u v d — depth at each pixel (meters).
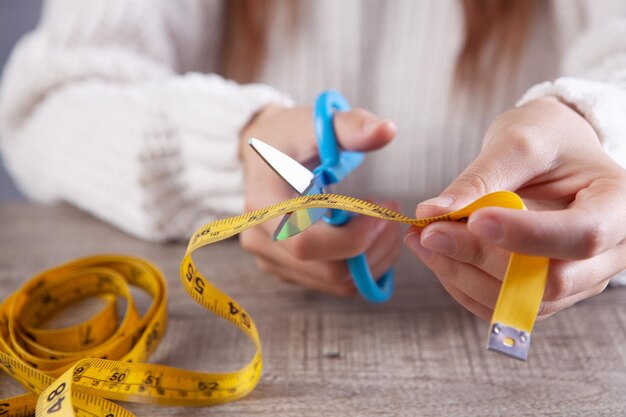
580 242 0.37
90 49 1.01
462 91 0.99
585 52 0.84
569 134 0.49
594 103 0.56
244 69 1.04
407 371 0.53
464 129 1.02
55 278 0.65
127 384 0.50
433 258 0.45
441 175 1.05
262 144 0.44
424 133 1.04
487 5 0.94
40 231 0.82
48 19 1.07
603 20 0.87
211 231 0.46
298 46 1.06
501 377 0.51
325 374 0.53
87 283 0.67
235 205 0.78
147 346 0.56
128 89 0.91
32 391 0.50
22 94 1.03
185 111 0.78
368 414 0.48
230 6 1.08
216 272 0.70
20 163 1.09
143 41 1.04
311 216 0.47
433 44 1.03
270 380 0.52
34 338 0.59
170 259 0.74
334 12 1.03
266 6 1.02
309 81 1.07
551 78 1.01
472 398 0.49
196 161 0.78
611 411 0.47
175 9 1.07
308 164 0.64
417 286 0.65
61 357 0.55
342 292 0.63
